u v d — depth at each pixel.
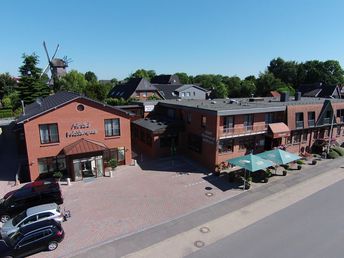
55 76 76.88
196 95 81.25
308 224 19.23
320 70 99.06
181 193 24.08
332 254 16.05
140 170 29.67
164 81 99.00
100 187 25.23
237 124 30.03
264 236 17.75
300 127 34.69
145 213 20.64
